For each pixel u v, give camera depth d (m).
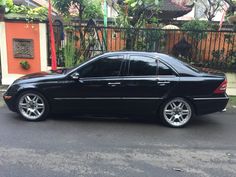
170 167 4.84
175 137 6.26
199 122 7.38
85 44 10.95
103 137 6.13
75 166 4.79
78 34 10.95
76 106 6.94
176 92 6.77
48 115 7.36
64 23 11.77
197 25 11.50
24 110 7.08
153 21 11.99
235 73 10.62
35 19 10.68
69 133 6.31
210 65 10.74
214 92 6.79
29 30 10.74
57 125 6.80
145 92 6.80
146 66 6.84
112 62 6.85
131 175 4.53
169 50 10.88
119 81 6.78
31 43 10.81
